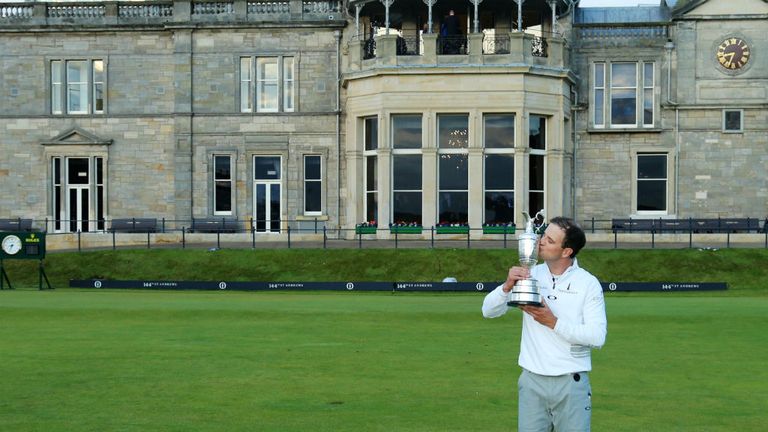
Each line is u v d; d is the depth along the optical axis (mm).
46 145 46719
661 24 44531
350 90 42406
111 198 46625
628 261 32844
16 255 30375
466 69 40156
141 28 46094
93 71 46844
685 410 11398
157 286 30531
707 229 40750
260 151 45750
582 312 7469
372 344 16062
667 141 44656
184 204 46031
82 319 19375
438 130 40906
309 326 18328
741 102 44312
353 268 32875
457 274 32125
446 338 16828
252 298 25281
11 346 15586
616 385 12844
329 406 11406
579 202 44969
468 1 42594
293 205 45688
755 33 44250
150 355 14750
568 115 42625
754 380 13164
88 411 11047
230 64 45844
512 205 40781
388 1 40875
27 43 46875
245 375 13211
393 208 41094
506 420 10766
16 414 10875
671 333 17547
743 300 24953
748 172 44438
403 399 11812
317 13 45344
